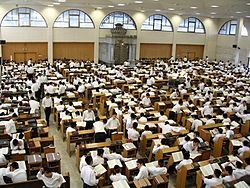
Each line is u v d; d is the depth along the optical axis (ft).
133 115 39.32
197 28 117.39
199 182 27.68
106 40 103.40
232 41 114.01
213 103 53.21
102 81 66.90
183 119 44.29
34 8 91.71
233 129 40.27
